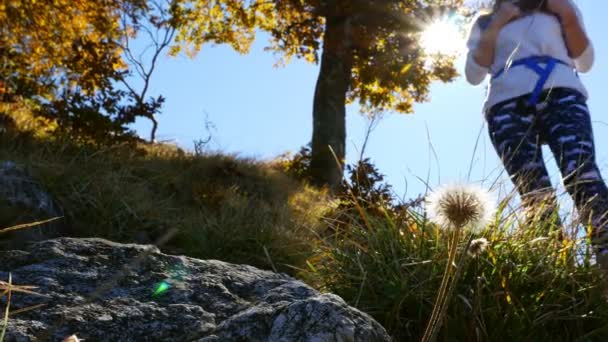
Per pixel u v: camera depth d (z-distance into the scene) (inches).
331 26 611.2
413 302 105.3
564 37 143.8
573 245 112.6
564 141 132.6
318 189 514.0
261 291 87.3
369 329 74.2
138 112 382.9
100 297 80.0
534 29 141.9
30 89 417.1
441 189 52.4
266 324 73.2
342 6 592.4
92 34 565.9
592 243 116.2
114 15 569.6
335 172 582.2
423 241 115.6
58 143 304.8
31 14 509.4
